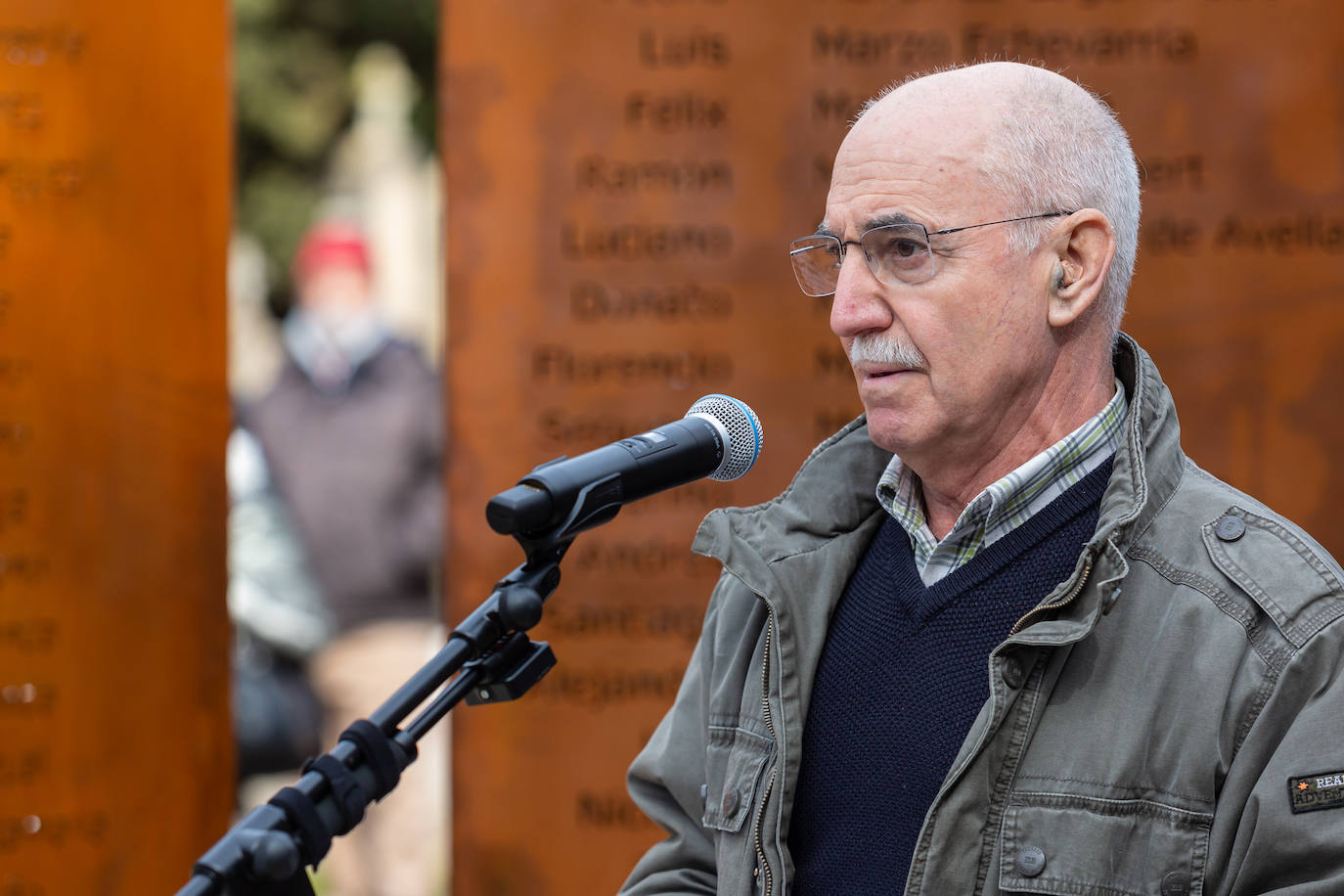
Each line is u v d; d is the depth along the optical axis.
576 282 6.54
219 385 6.72
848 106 6.46
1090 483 3.30
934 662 3.28
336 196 18.25
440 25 6.50
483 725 6.52
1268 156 6.25
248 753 10.91
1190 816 2.95
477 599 6.56
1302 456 6.25
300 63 18.55
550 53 6.50
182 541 6.67
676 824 3.80
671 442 3.21
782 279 6.51
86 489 6.57
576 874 6.52
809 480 3.64
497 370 6.55
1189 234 6.28
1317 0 6.22
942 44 6.41
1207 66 6.27
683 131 6.49
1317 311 6.25
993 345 3.25
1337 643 2.96
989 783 3.06
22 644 6.52
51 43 6.52
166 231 6.63
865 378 3.38
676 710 3.85
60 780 6.55
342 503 11.23
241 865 2.50
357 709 11.17
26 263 6.52
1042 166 3.26
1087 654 3.10
